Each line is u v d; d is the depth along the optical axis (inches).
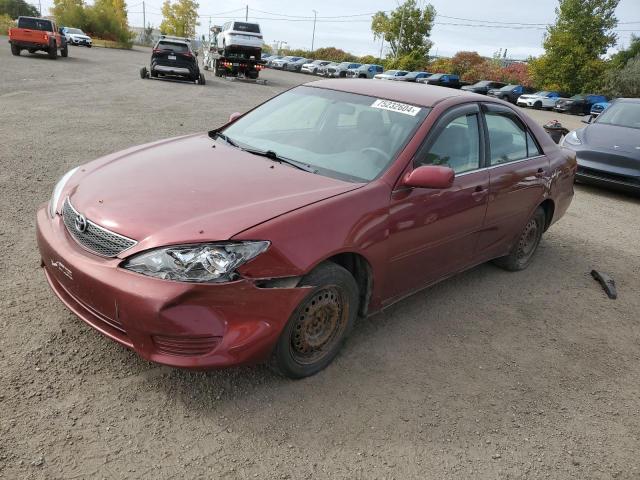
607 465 107.1
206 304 98.2
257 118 166.2
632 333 164.2
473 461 103.0
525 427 114.7
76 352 118.4
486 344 145.6
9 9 3277.6
